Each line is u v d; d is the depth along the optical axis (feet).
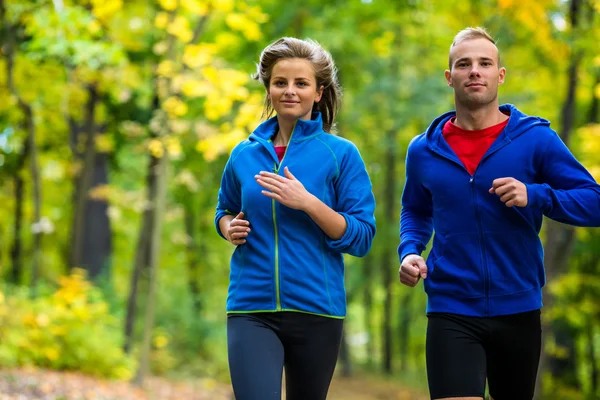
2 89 46.47
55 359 37.96
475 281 13.03
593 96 51.03
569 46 39.63
